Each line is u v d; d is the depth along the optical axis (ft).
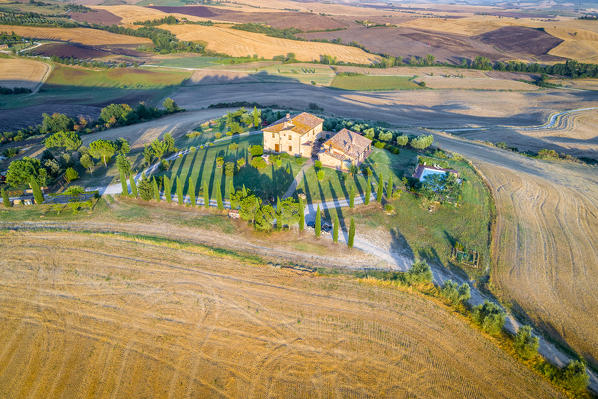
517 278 211.61
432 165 322.75
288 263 216.33
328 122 388.37
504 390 152.25
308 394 150.20
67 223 250.78
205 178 302.45
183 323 178.29
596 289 205.16
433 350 167.53
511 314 188.24
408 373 158.10
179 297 192.03
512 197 291.17
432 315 184.24
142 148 388.16
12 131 468.75
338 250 226.79
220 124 444.55
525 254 230.27
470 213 264.72
